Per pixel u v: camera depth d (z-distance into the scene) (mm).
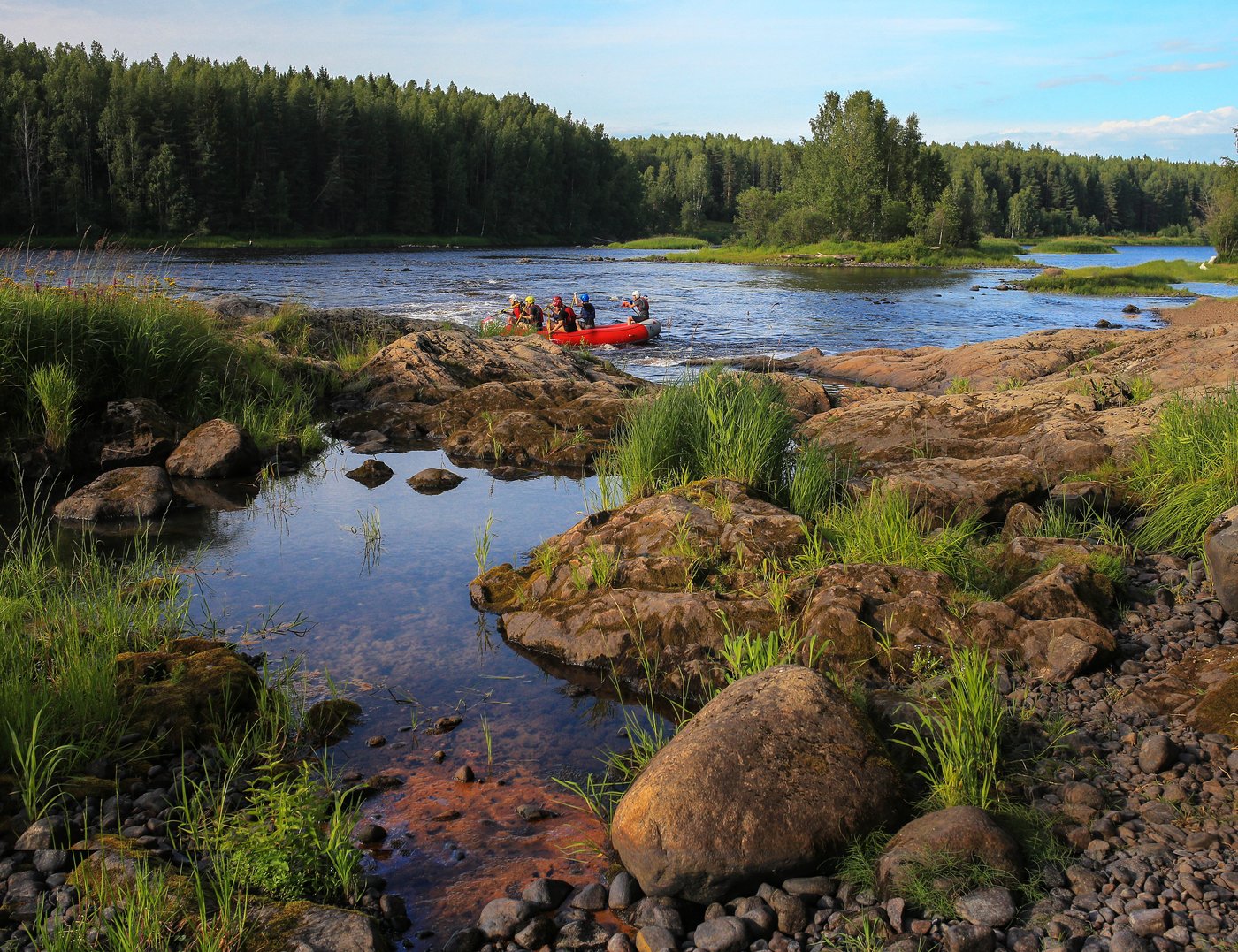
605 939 3223
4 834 3787
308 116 85938
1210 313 29859
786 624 5348
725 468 8023
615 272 51344
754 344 23062
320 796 4062
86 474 9758
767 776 3521
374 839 3850
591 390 12680
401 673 5426
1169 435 7543
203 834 3770
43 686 4574
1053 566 5809
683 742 3711
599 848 3811
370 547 7586
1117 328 26750
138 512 8344
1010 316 31031
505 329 21625
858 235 80438
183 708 4699
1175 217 171375
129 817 3928
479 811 4086
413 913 3428
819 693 3885
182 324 11578
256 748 4527
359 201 89562
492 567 7012
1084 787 3768
